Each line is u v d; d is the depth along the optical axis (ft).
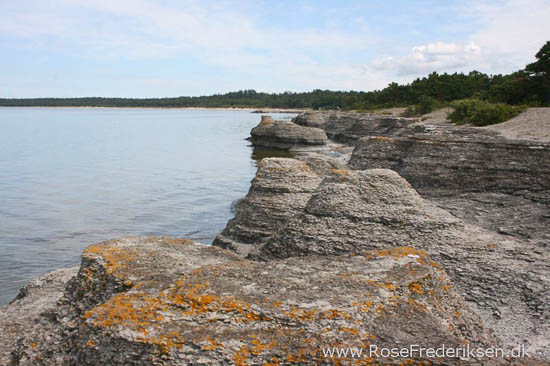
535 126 90.17
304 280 17.95
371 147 70.33
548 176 45.93
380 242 30.22
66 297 19.94
